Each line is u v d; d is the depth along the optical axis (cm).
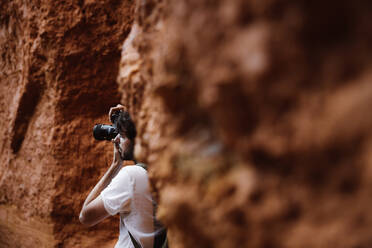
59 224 409
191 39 133
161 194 178
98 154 415
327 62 96
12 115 456
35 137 430
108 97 410
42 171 420
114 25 382
